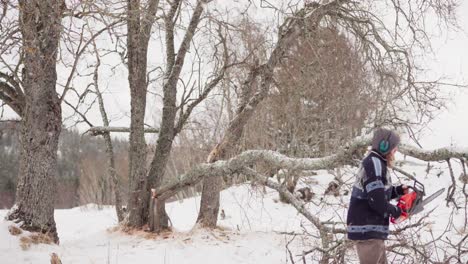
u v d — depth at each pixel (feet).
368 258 15.80
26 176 27.17
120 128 38.83
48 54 26.63
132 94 32.89
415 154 20.21
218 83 34.73
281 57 33.27
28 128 27.27
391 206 15.40
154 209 32.24
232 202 49.47
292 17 31.86
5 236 25.31
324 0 32.99
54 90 27.78
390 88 34.27
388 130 15.85
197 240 29.99
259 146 53.67
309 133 49.67
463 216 37.91
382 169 15.48
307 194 45.68
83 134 38.86
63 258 24.43
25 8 24.13
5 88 27.94
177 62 32.04
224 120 58.54
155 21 27.25
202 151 62.39
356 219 15.88
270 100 47.44
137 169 32.99
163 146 32.81
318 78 39.29
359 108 43.47
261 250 27.94
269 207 47.39
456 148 18.94
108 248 26.02
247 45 33.12
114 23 23.07
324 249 19.69
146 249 27.58
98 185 77.82
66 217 53.21
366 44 34.30
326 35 34.42
